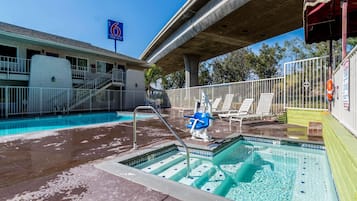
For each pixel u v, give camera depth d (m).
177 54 22.72
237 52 32.31
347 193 1.90
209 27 14.20
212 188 3.41
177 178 3.76
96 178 2.79
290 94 8.30
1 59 12.98
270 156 5.02
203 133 5.13
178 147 5.02
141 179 2.73
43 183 2.65
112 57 19.31
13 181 2.73
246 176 3.88
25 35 13.14
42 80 13.95
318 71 7.25
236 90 11.27
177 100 19.42
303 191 3.25
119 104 19.23
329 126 3.53
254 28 14.36
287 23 13.38
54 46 15.21
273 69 28.91
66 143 5.02
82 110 15.91
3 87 11.81
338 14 5.48
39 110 13.61
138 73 21.50
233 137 5.70
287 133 6.30
